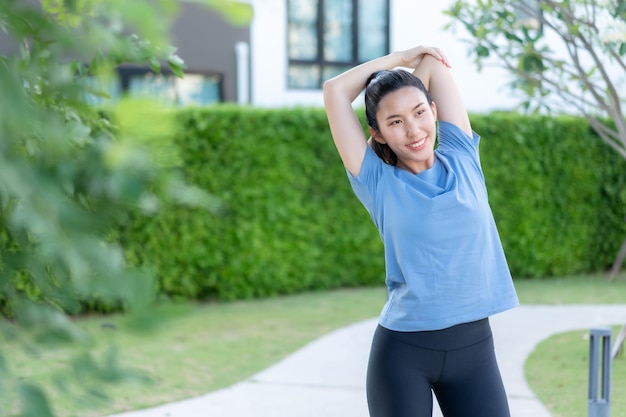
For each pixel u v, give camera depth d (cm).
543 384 621
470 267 282
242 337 827
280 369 676
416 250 281
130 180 87
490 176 1238
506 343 761
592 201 1315
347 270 1167
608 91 652
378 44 1523
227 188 1059
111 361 92
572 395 586
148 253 1004
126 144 85
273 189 1088
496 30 639
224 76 1356
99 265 85
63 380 90
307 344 785
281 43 1409
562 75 678
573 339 777
